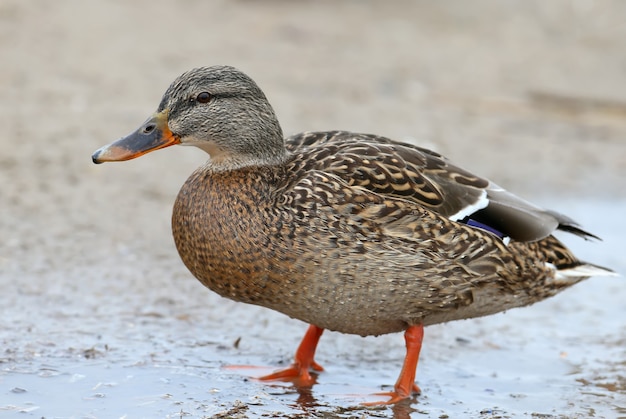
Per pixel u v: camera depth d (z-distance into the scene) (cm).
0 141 1608
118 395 916
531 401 980
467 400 977
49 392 909
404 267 911
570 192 1708
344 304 921
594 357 1109
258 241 903
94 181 1519
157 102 1878
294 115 1897
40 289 1145
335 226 898
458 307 951
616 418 941
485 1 2942
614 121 2131
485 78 2325
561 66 2483
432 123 1980
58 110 1778
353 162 941
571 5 2925
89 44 2159
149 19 2412
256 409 912
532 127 2047
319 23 2611
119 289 1174
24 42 2102
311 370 1028
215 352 1043
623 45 2703
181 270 1259
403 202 925
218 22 2491
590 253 1466
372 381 1012
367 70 2281
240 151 949
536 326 1199
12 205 1382
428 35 2633
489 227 966
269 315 1162
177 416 880
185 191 953
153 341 1048
